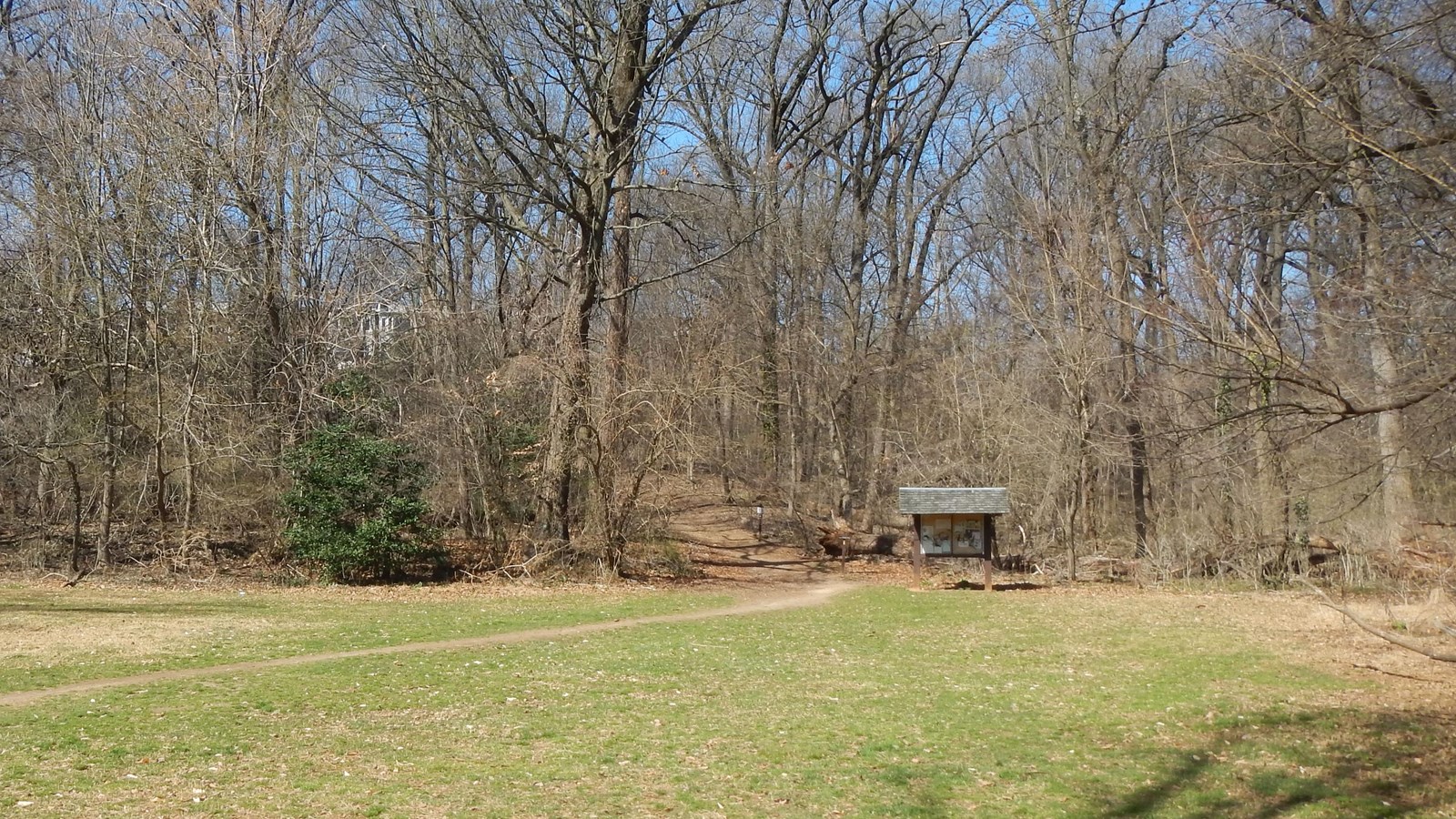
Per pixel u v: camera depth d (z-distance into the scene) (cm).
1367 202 903
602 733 1078
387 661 1462
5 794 822
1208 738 1093
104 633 1638
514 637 1733
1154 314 805
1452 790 914
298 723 1092
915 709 1211
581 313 2723
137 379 2694
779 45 4072
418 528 2559
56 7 2870
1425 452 788
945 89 4200
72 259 2641
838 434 3941
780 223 3847
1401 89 861
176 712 1116
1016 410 3100
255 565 2581
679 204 3550
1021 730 1120
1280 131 878
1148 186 2102
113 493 2709
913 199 4331
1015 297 3008
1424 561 2145
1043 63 3756
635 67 2780
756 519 3744
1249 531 2567
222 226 2733
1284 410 735
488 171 2739
